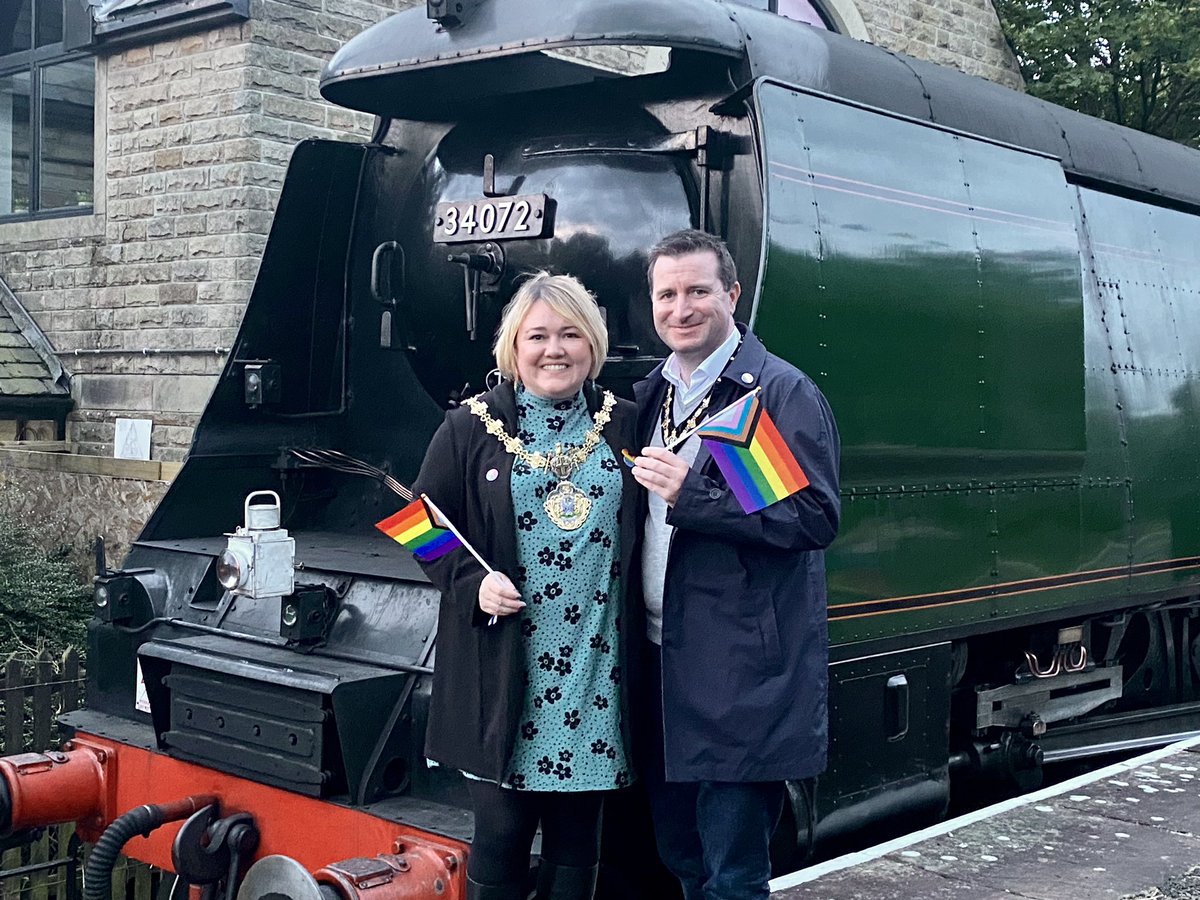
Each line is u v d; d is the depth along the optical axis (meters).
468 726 2.68
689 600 2.68
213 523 4.57
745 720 2.62
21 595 6.34
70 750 3.98
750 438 2.56
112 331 7.39
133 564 4.30
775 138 3.64
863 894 3.56
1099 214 5.50
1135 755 6.10
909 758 4.21
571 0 3.87
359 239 4.89
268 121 6.66
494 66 4.35
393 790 3.33
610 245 4.12
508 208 4.30
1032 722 5.09
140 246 7.18
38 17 8.05
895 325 4.00
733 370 2.77
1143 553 5.50
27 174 8.21
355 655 3.53
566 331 2.72
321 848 3.34
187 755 3.64
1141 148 5.93
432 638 3.44
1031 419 4.62
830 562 3.82
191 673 3.67
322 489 4.89
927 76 4.68
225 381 4.59
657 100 4.18
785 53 4.06
